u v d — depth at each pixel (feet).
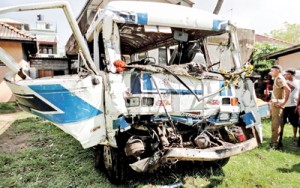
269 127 24.25
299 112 18.97
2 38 40.40
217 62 13.96
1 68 42.50
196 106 11.32
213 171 13.52
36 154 16.76
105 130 10.26
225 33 13.39
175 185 11.76
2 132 23.50
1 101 42.78
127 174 11.82
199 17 12.17
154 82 10.55
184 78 11.12
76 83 9.48
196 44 14.92
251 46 34.04
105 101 10.08
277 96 17.58
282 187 11.71
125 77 10.12
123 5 11.00
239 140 12.22
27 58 49.47
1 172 13.85
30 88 9.25
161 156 9.60
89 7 33.04
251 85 12.57
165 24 11.39
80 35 9.93
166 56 17.20
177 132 11.15
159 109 10.61
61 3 9.25
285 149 17.76
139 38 14.94
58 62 50.62
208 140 10.83
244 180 12.42
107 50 10.27
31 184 12.19
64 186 12.01
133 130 11.26
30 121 29.01
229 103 11.99
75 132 9.62
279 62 39.17
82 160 15.44
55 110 9.43
